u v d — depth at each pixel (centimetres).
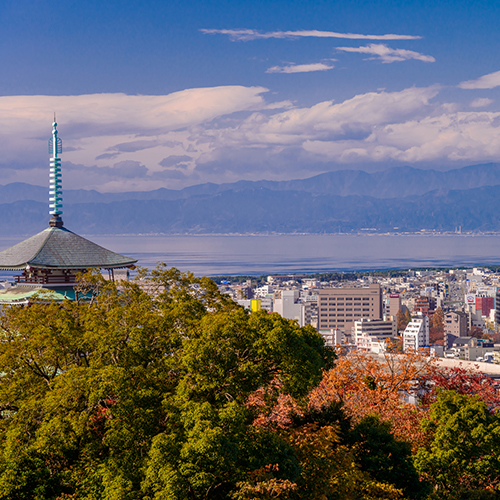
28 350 3238
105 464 2816
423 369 5188
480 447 3641
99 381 2927
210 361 3148
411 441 4078
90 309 3731
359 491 3222
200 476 2567
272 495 2667
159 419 3109
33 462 2855
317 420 3712
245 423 3097
